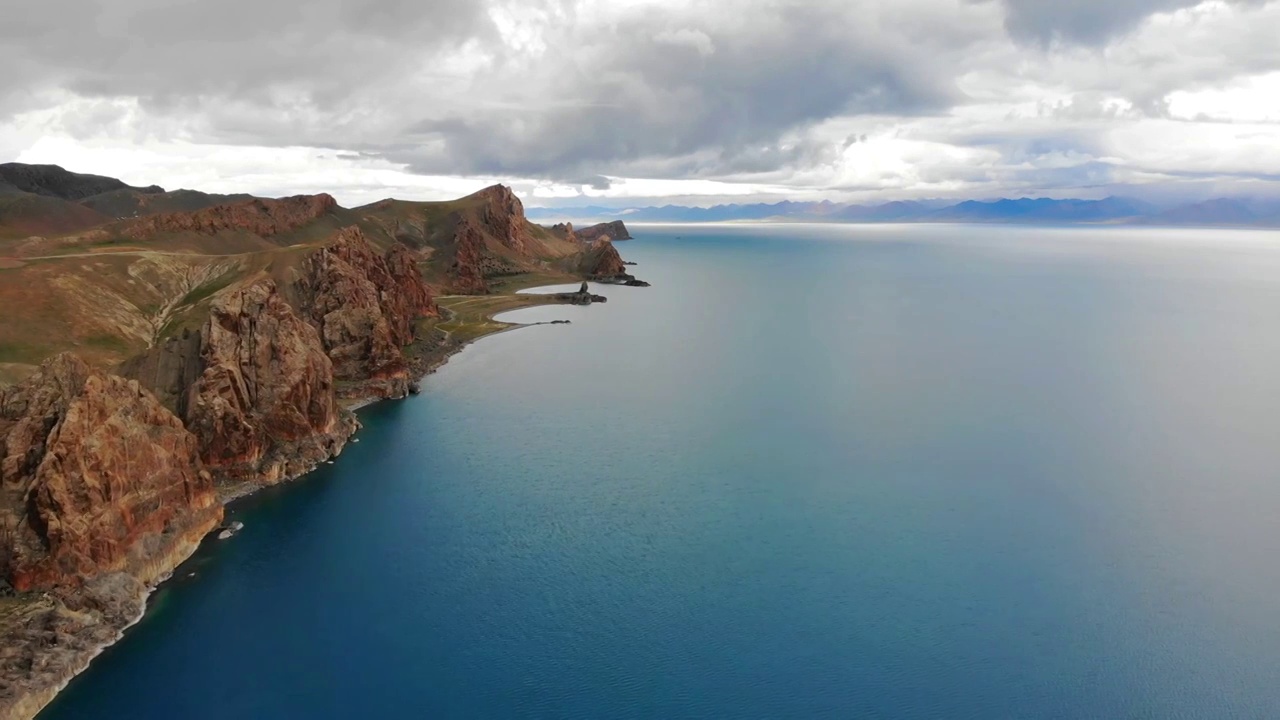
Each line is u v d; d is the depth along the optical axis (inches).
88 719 2448.3
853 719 2501.2
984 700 2603.3
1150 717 2541.8
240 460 4215.1
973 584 3294.8
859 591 3230.8
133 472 3211.1
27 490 2906.0
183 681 2628.0
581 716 2504.9
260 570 3358.8
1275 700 2620.6
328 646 2839.6
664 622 3009.4
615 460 4726.9
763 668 2743.6
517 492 4227.4
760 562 3469.5
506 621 3014.3
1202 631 2987.2
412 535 3700.8
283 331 4699.8
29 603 2753.4
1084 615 3080.7
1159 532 3791.8
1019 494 4237.2
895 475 4498.0
